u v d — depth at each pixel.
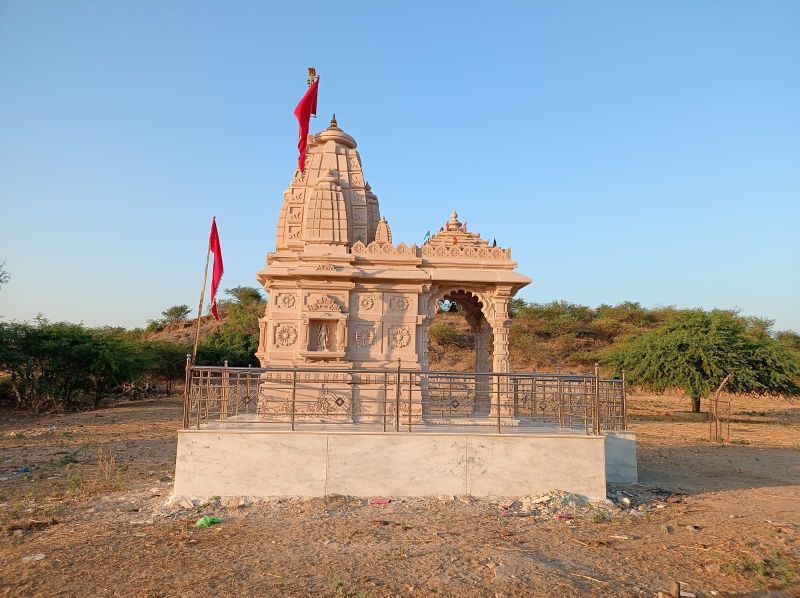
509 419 11.78
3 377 29.80
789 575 6.28
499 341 12.40
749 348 27.66
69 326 29.84
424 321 12.31
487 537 7.54
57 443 16.41
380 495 9.48
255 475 9.39
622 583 6.07
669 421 27.14
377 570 6.27
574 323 58.72
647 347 29.19
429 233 13.75
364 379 11.97
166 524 8.06
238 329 53.44
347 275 12.00
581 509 9.17
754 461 14.81
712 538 7.68
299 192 14.13
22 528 7.82
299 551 6.88
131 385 35.88
